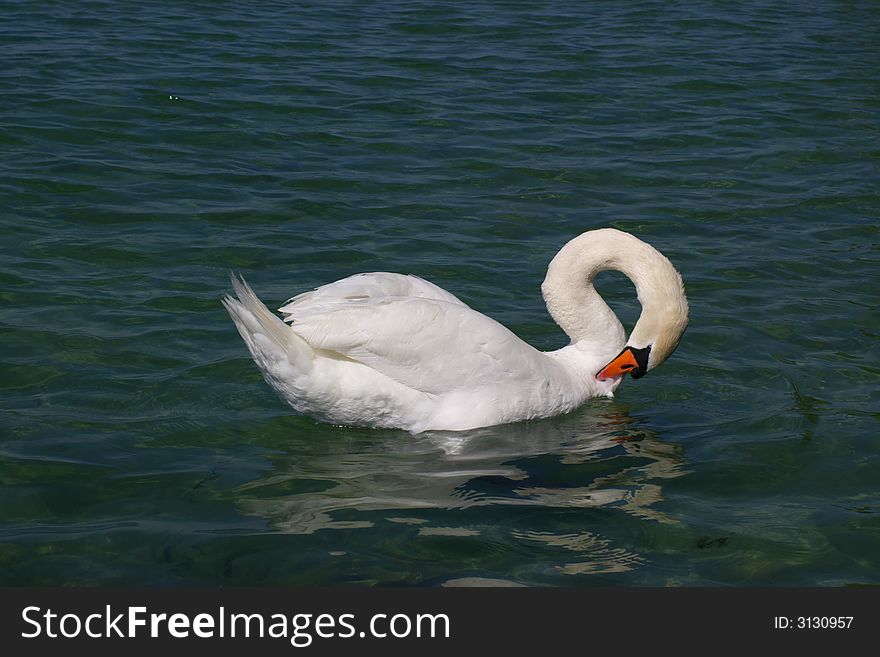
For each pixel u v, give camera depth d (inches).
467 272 478.9
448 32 904.9
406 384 349.4
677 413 375.9
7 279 439.5
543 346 415.8
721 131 690.8
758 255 511.8
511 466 335.0
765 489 322.7
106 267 459.8
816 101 757.9
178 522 292.2
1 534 282.5
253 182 568.1
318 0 989.8
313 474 323.6
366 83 747.4
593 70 814.5
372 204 551.2
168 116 653.3
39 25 826.8
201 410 357.4
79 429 339.0
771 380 396.8
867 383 393.7
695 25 971.9
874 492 321.4
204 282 452.4
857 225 551.8
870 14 1045.8
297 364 335.9
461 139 653.9
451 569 277.0
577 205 566.9
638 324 380.8
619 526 299.6
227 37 835.4
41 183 543.8
